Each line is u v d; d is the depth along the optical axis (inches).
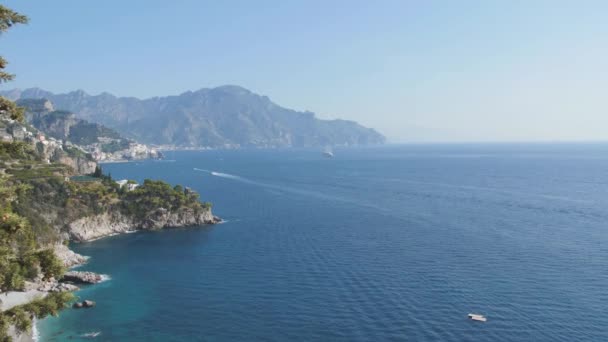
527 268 3959.2
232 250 5054.1
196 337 2898.6
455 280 3690.9
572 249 4562.0
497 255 4384.8
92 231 6151.6
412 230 5674.2
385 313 3088.1
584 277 3693.4
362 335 2795.3
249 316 3157.0
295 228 6087.6
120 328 3073.3
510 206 7308.1
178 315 3253.0
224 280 3971.5
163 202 6840.6
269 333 2883.9
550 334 2726.4
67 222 5866.1
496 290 3440.0
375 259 4379.9
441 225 5925.2
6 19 1048.8
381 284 3651.6
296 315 3125.0
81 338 2935.5
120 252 5231.3
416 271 3956.7
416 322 2935.5
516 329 2797.7
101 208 6363.2
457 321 2928.2
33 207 5654.5
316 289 3607.3
